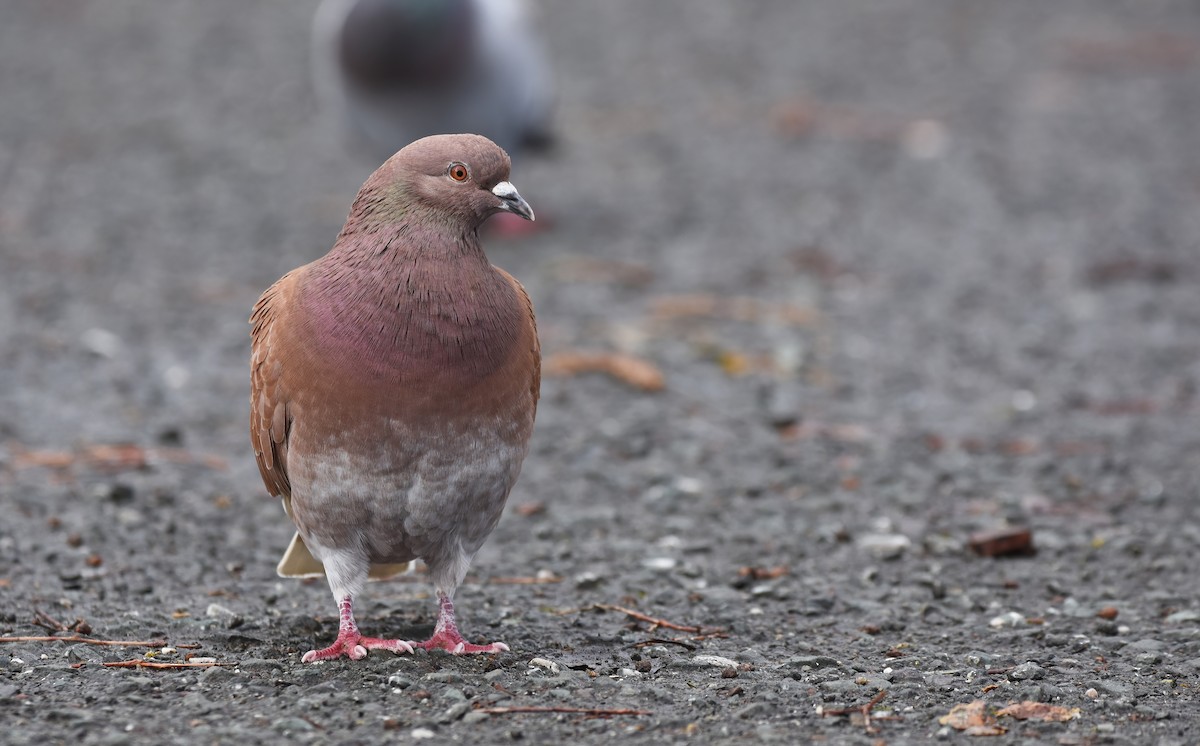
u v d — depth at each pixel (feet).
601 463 38.14
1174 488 35.78
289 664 23.68
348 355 22.38
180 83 102.68
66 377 44.39
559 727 21.11
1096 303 54.75
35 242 62.44
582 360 46.47
